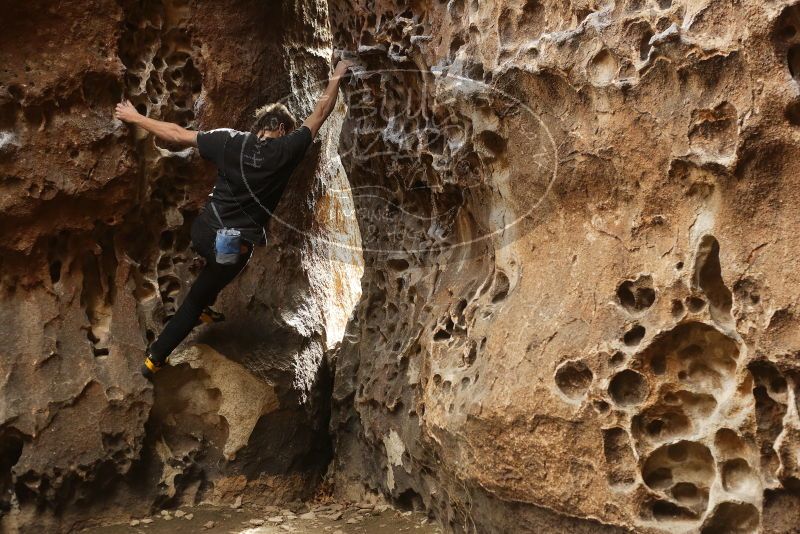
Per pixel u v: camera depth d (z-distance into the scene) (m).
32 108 4.08
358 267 5.75
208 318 4.44
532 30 3.50
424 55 3.96
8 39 4.02
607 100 3.21
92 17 4.12
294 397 4.82
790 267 2.80
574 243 3.45
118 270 4.46
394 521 4.48
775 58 2.75
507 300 3.68
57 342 4.29
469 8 3.73
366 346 4.85
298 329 4.91
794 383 2.81
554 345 3.37
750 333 2.86
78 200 4.22
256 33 4.62
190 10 4.41
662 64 3.02
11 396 4.18
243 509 4.69
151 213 4.53
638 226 3.23
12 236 4.18
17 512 4.27
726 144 2.93
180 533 4.36
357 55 4.42
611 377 3.21
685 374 3.16
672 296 3.11
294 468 4.85
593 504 3.27
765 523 2.91
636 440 3.19
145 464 4.54
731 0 2.85
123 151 4.25
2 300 4.27
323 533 4.35
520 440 3.44
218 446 4.72
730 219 2.95
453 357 3.95
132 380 4.39
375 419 4.63
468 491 3.84
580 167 3.35
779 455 2.82
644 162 3.16
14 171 4.09
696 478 3.17
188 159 4.46
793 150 2.78
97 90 4.22
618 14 3.16
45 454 4.22
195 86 4.54
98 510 4.43
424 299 4.37
